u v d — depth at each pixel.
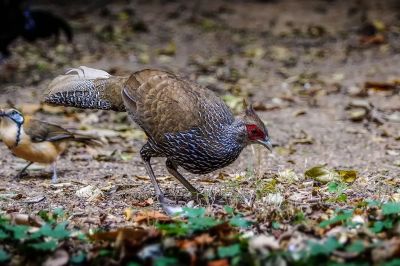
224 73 21.80
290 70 22.47
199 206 10.36
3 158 14.58
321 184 11.81
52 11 29.31
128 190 11.78
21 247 8.70
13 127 12.77
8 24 21.59
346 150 15.04
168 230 8.76
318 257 7.92
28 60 23.52
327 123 17.12
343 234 8.59
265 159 14.26
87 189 11.54
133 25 27.25
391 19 28.02
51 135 12.88
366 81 20.56
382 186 11.62
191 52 24.62
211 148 10.24
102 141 14.45
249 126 10.32
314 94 19.70
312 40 25.88
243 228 9.31
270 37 26.42
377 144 15.45
